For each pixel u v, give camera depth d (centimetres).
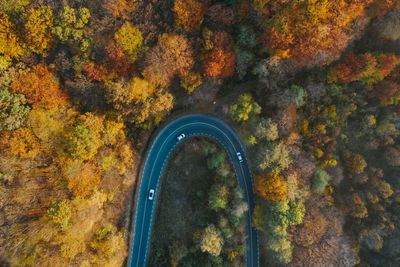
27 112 3816
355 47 4622
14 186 3812
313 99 4809
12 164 3750
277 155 4547
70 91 4150
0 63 3703
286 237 4706
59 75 4038
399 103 4894
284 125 4606
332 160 4953
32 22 3550
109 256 4416
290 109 4628
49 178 3878
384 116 5025
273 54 4309
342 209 5159
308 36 3900
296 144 4838
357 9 3900
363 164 4981
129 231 5191
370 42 4541
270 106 4784
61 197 3875
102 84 4103
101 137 4228
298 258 4816
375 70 4434
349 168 5138
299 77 4781
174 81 4594
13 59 3853
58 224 3838
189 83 4488
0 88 3719
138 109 4234
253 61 4597
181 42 3900
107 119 4400
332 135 5100
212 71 4219
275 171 4622
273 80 4572
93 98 4197
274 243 4725
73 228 3909
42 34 3684
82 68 3931
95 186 4206
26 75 3791
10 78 3762
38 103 3866
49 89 3869
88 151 3953
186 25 3978
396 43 4472
